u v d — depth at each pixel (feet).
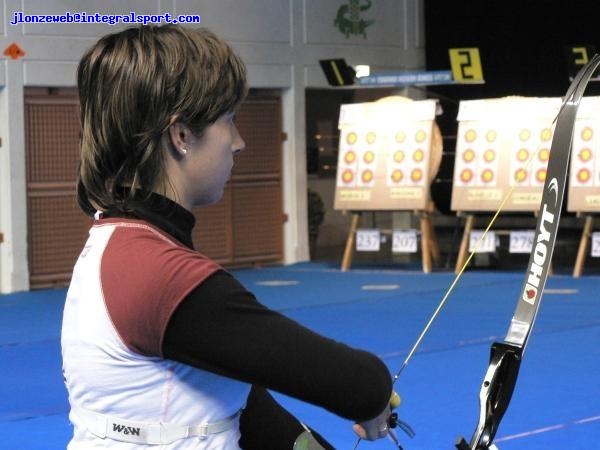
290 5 44.37
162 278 4.71
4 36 37.06
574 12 47.09
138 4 39.96
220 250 43.01
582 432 17.65
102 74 4.97
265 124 44.16
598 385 21.07
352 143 40.75
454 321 29.07
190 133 4.99
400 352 24.71
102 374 4.83
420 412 19.11
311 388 4.76
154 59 4.91
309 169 49.39
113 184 5.05
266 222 44.34
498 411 6.32
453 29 48.78
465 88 49.55
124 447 4.86
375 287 36.37
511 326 6.41
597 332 27.02
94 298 4.83
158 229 5.00
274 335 4.71
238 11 42.78
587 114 37.58
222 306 4.68
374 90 50.65
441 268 41.60
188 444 4.87
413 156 39.81
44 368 24.11
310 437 5.71
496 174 38.45
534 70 48.11
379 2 47.70
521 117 38.29
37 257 38.29
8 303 34.88
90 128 5.05
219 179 5.15
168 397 4.83
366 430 5.19
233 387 4.96
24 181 37.70
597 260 45.27
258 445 5.91
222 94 4.99
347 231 51.96
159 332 4.70
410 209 39.70
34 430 18.57
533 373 22.21
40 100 38.14
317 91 50.26
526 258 46.60
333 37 45.88
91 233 5.10
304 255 45.19
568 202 37.83
